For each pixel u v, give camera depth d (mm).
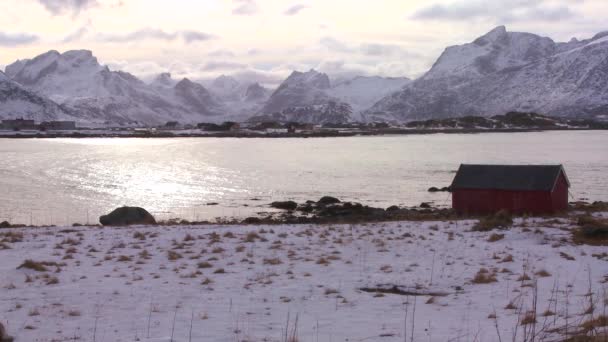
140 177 90812
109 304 16234
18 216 54781
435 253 24859
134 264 22625
